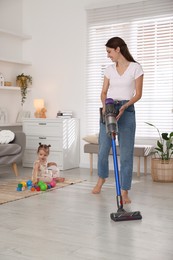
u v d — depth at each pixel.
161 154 4.58
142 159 5.07
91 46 5.40
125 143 3.23
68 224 2.59
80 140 5.54
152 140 5.00
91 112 5.45
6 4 5.98
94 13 5.34
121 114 3.09
